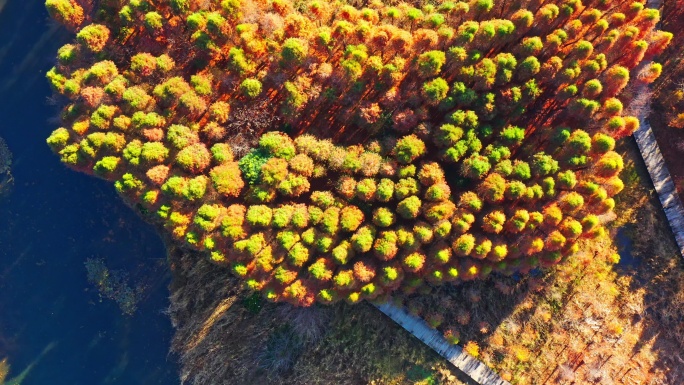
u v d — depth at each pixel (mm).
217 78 33156
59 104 37875
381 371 36469
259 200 32375
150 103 32625
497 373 36375
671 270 36500
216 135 33062
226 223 31203
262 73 32844
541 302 36719
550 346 36594
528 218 30766
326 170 32906
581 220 31828
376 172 31750
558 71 31031
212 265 37219
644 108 34875
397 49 31234
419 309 35938
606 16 32062
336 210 31891
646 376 36375
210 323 37562
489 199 31062
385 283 31594
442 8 31906
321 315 36250
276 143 32219
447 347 36344
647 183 36625
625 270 36938
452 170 32500
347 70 31031
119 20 33312
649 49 32750
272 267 32094
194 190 31312
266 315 37125
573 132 31672
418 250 31828
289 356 36969
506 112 31844
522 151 32844
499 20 30594
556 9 30281
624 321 36750
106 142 32000
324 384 36688
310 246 32062
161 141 32750
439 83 30406
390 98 31312
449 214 31141
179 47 33344
